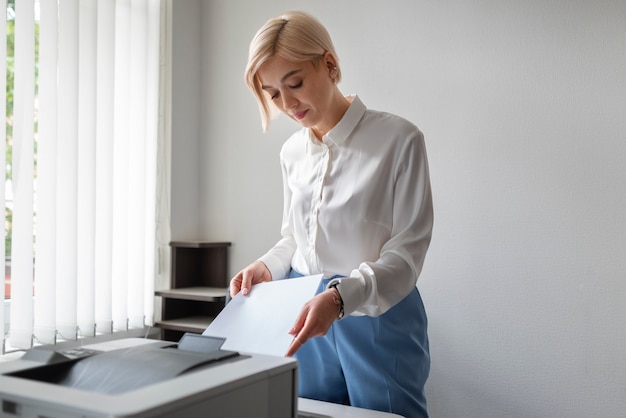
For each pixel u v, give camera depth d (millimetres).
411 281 1154
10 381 706
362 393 1243
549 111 1943
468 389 2068
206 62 2570
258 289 1157
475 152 2055
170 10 2441
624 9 1832
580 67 1897
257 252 2449
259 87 1326
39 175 1959
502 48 2012
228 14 2512
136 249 2314
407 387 1250
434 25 2117
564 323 1923
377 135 1268
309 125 1286
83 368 815
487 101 2035
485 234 2041
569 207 1916
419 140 1249
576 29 1901
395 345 1246
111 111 2170
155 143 2389
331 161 1310
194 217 2570
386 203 1268
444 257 2105
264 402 771
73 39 2023
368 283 1075
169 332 2426
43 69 1953
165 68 2451
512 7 1996
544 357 1952
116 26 2242
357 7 2250
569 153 1914
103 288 2166
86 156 2090
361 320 1247
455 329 2088
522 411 1985
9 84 2660
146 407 596
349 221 1269
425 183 1237
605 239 1866
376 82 2221
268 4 2420
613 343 1854
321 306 982
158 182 2434
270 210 2416
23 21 1901
